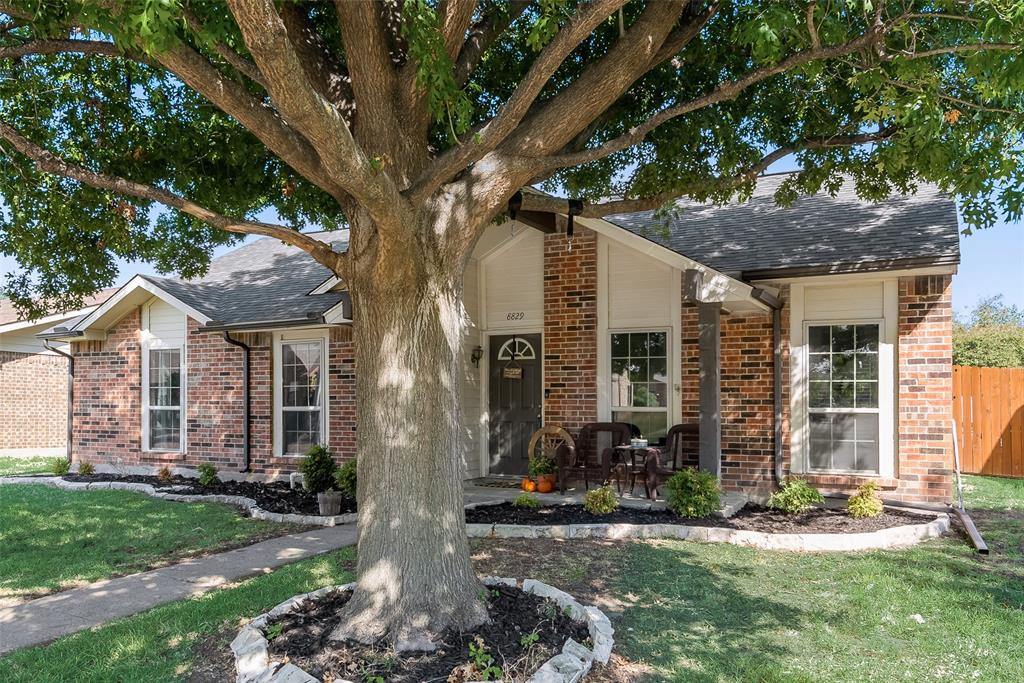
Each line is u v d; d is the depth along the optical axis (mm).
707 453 8562
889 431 9070
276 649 4289
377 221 4254
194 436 13242
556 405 10961
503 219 8180
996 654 4496
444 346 4816
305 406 12328
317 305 11969
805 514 8617
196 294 13516
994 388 13719
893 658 4445
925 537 7730
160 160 6922
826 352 9453
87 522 8883
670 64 6922
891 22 4922
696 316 9969
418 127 4902
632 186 7809
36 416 20734
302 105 3479
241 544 7703
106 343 14195
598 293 10750
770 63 5215
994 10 4402
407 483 4617
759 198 11961
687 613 5230
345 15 4438
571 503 9242
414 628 4402
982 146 5777
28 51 4840
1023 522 8672
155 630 4922
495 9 5766
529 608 4930
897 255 8391
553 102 4941
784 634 4836
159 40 3309
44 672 4266
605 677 4094
